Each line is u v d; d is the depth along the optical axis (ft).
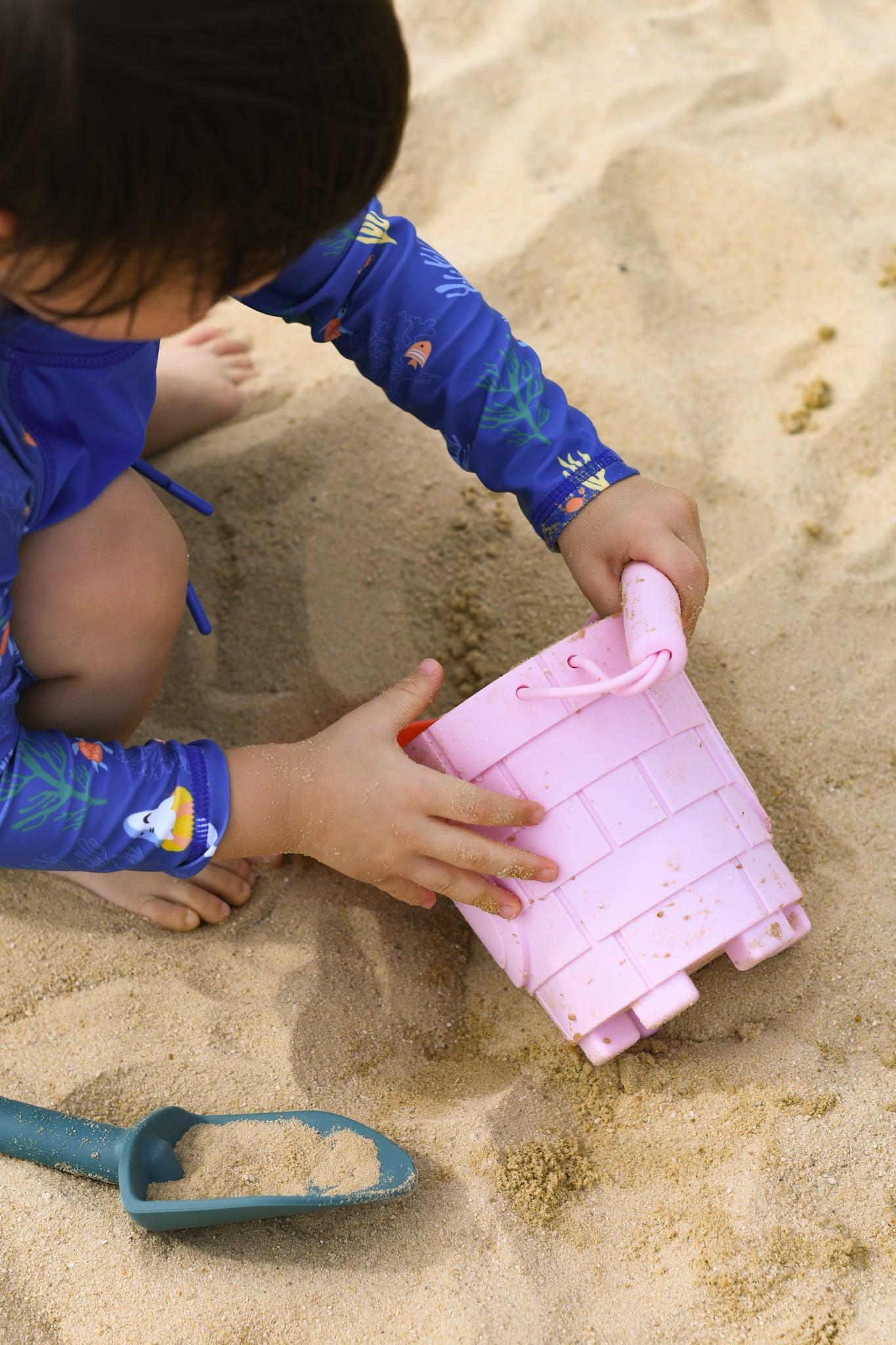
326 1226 3.59
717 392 6.07
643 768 3.74
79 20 2.20
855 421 5.79
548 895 3.79
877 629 5.10
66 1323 3.34
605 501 4.13
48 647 3.82
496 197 7.02
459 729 3.75
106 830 3.52
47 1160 3.62
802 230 6.57
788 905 3.89
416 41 7.91
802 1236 3.47
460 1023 4.31
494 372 4.27
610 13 7.95
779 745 4.81
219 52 2.24
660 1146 3.76
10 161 2.29
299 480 5.70
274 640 5.22
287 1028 4.10
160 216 2.35
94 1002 4.17
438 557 5.48
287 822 3.71
